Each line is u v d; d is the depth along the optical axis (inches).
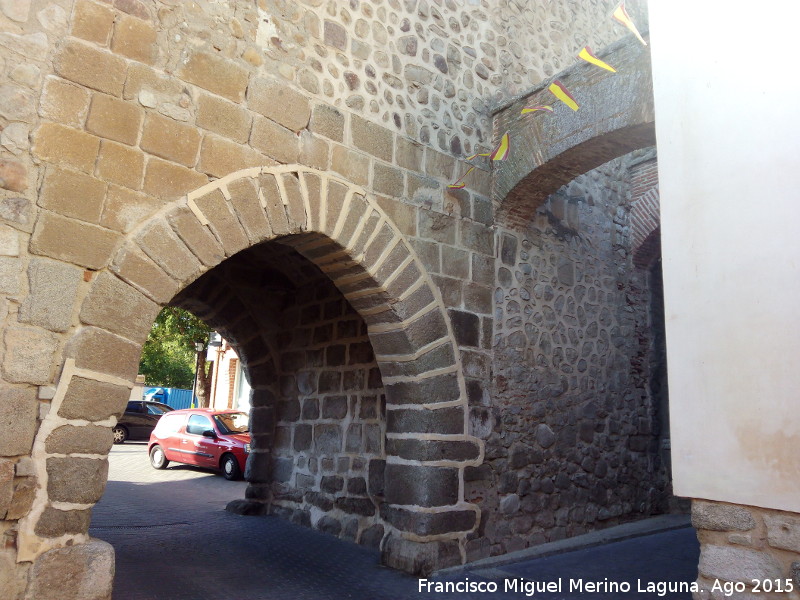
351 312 249.1
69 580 126.4
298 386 269.1
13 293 127.9
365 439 233.1
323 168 183.2
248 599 165.0
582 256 268.2
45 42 138.7
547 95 221.5
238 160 164.6
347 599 168.4
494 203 233.5
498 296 229.6
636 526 260.2
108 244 140.9
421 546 191.8
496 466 217.5
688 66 143.3
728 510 126.7
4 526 121.7
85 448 132.3
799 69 123.6
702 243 135.9
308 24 187.8
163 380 1197.7
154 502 304.5
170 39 157.3
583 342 261.1
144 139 149.2
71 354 132.9
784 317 120.6
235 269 271.4
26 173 132.7
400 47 213.2
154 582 172.9
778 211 123.7
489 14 249.0
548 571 198.5
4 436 122.6
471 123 230.8
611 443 265.9
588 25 299.4
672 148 144.2
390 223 196.5
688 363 135.3
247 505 273.7
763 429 121.8
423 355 200.8
